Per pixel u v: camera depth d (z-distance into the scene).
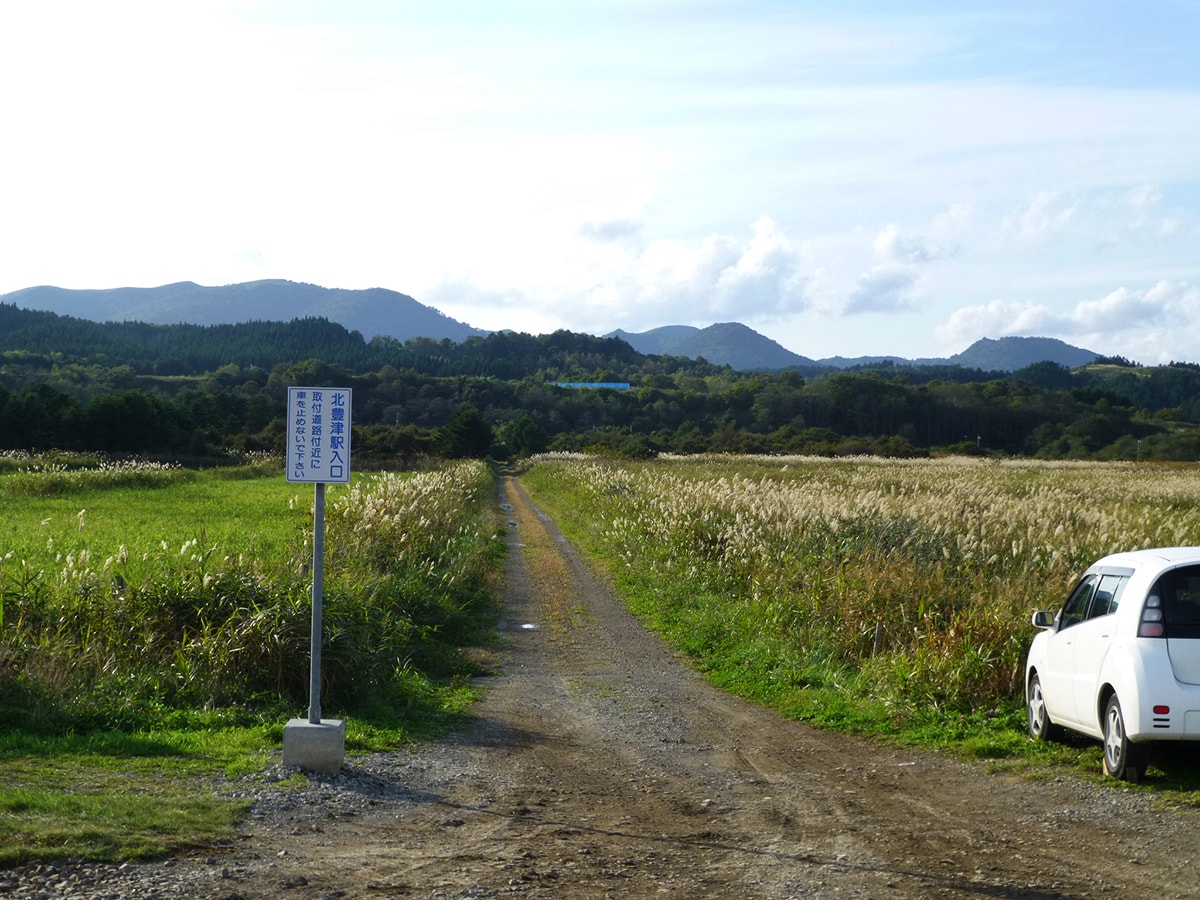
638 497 33.97
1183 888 5.30
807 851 6.15
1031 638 11.06
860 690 11.78
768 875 5.63
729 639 15.38
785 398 155.25
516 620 18.27
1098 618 8.17
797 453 109.75
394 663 12.71
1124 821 6.65
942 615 13.43
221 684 10.25
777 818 7.03
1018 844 6.23
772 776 8.49
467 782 8.08
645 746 9.79
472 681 13.30
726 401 175.25
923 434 150.38
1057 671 8.82
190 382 196.00
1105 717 7.90
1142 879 5.47
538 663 14.68
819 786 8.09
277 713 9.90
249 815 6.63
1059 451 123.56
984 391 159.00
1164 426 142.88
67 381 166.25
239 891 5.14
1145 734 7.21
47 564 17.02
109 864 5.41
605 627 17.75
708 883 5.48
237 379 191.38
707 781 8.29
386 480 27.22
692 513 25.11
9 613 11.02
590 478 47.00
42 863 5.33
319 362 176.50
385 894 5.20
